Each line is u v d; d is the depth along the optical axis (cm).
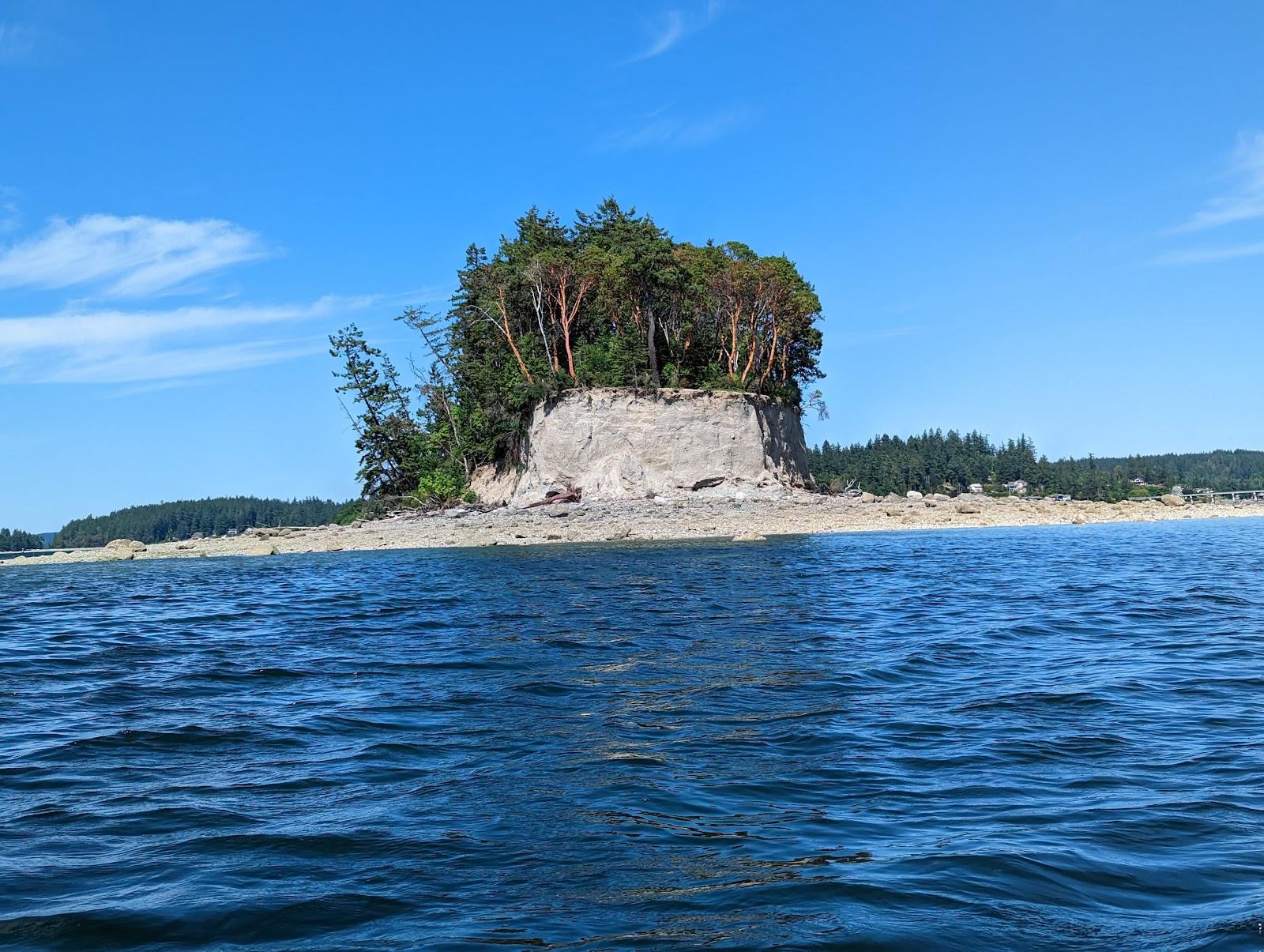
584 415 6931
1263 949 538
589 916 603
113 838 764
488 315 7719
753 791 865
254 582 3591
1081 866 673
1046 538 4959
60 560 5812
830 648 1688
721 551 4253
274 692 1409
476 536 5559
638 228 7875
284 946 568
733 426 7069
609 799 847
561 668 1523
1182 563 3412
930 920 588
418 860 707
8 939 578
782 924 585
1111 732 1065
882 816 791
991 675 1415
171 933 586
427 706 1270
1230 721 1101
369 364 8738
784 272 7688
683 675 1439
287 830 776
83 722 1216
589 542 5122
